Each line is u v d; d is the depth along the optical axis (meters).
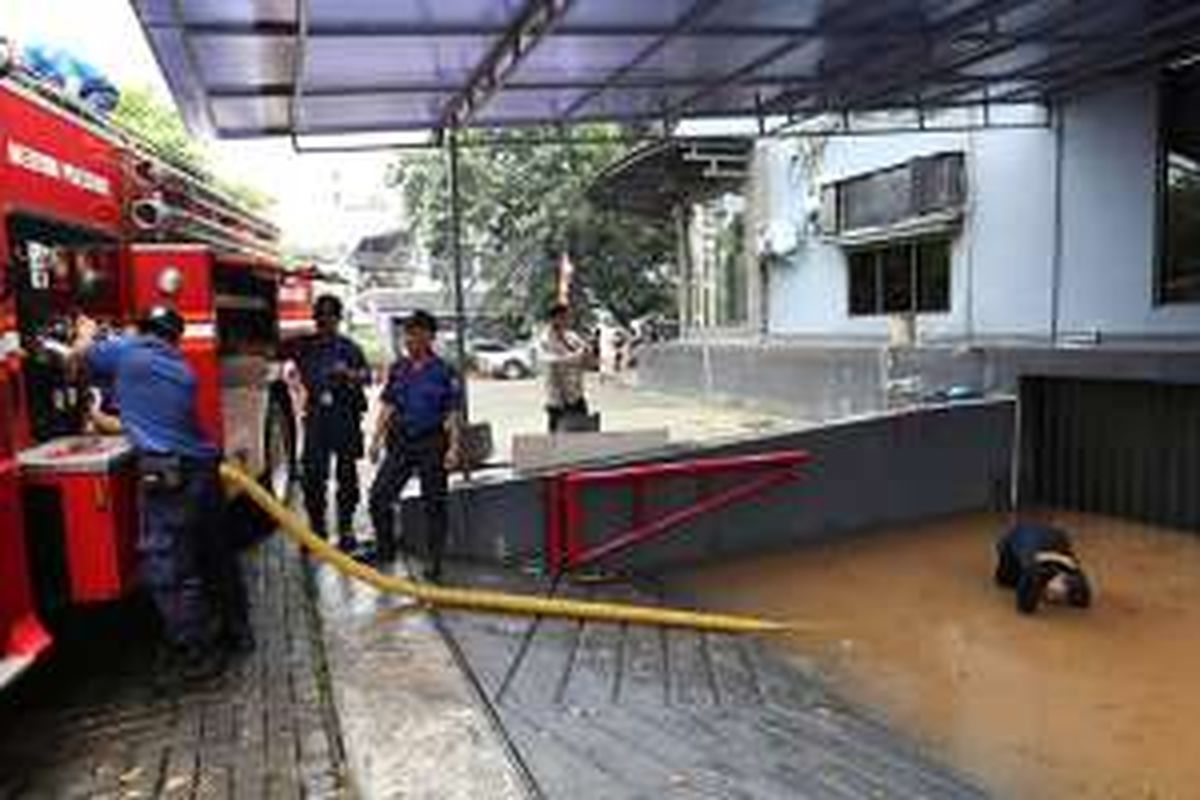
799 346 19.22
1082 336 13.88
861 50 10.50
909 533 12.44
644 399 23.97
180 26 7.95
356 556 9.13
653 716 6.61
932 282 17.23
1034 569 9.48
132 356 6.35
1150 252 12.99
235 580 6.90
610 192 24.25
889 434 12.59
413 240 51.25
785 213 21.05
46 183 6.09
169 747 5.61
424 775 5.11
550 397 12.04
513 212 37.53
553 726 6.12
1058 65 12.19
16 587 5.54
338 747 5.57
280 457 10.93
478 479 10.79
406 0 7.73
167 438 6.33
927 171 16.55
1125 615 9.34
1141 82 12.99
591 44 9.48
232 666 6.76
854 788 5.91
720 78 11.17
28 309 6.06
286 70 9.29
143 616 7.70
